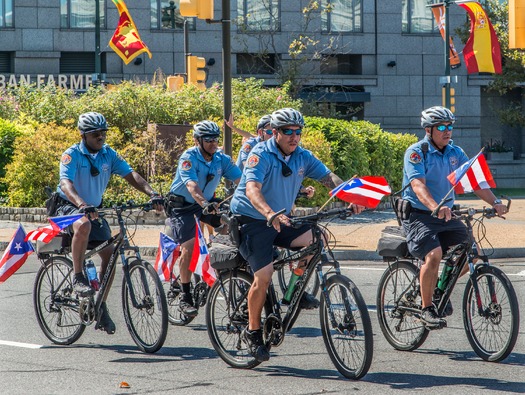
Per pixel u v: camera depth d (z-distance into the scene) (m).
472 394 8.12
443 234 9.84
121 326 11.66
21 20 46.34
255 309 8.95
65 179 10.24
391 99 50.22
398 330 10.13
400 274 10.12
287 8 48.44
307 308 8.88
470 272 9.46
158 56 47.44
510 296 9.10
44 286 10.77
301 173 9.07
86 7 47.06
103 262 10.41
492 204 9.61
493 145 52.88
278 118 8.80
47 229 10.29
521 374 8.88
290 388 8.38
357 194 8.65
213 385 8.52
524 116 50.88
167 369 9.23
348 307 8.55
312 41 46.00
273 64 49.47
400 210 9.81
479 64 35.75
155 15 47.44
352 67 50.50
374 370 9.10
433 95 50.59
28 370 9.20
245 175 8.90
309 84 48.62
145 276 10.02
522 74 48.47
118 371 9.14
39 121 29.80
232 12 48.12
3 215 25.62
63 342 10.52
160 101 29.83
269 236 8.84
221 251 9.33
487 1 47.59
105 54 47.12
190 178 11.25
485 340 9.50
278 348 10.24
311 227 8.74
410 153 9.71
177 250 11.46
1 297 13.88
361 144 28.48
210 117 27.67
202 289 11.41
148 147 26.23
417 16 50.44
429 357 9.71
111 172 10.73
